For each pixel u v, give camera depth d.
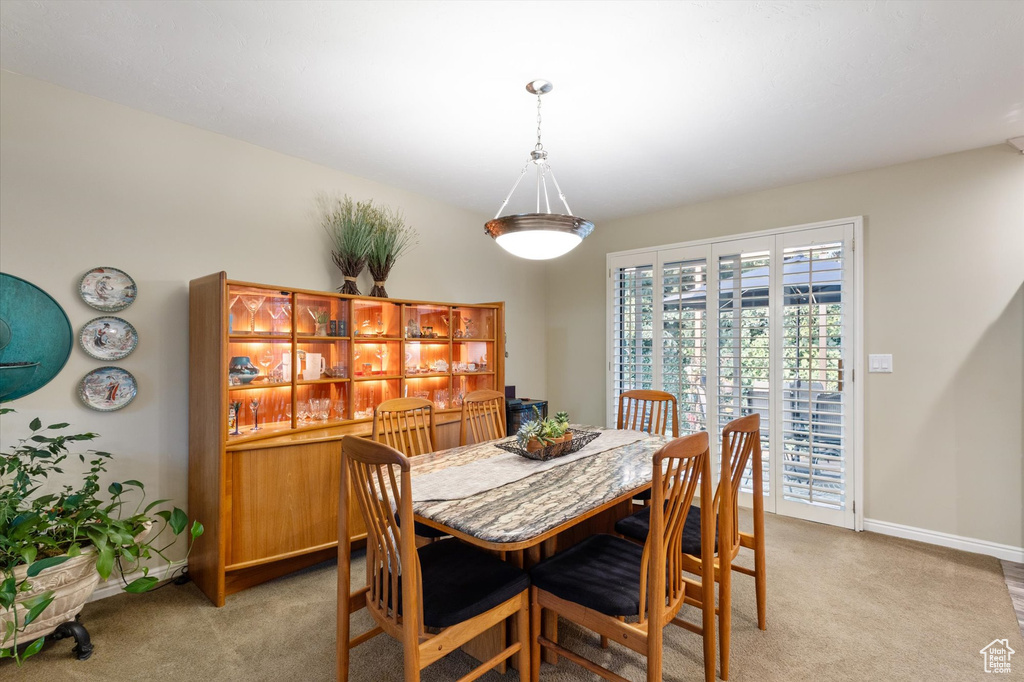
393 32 1.83
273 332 2.72
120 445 2.40
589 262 4.75
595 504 1.69
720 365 3.88
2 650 1.70
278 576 2.63
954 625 2.15
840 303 3.34
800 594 2.43
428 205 3.89
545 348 5.05
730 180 3.46
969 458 2.95
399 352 3.26
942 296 3.02
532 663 1.75
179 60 2.02
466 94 2.28
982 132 2.69
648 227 4.32
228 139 2.77
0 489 2.06
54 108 2.22
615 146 2.87
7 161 2.12
